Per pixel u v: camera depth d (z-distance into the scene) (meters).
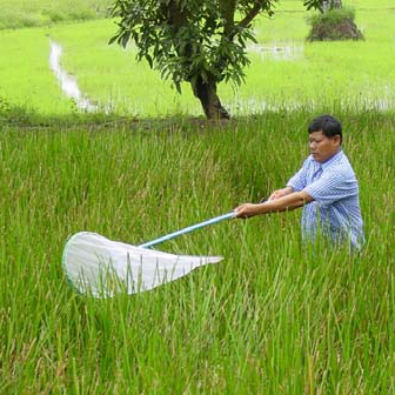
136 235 8.94
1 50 34.88
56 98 21.84
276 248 7.91
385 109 17.45
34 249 7.82
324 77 24.16
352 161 11.61
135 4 15.30
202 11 15.48
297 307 6.45
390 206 8.89
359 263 7.45
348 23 33.88
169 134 14.46
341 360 5.98
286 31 37.56
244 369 5.54
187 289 7.25
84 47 34.72
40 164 11.16
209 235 8.58
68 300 6.96
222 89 22.33
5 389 5.77
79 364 6.23
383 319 6.70
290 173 11.72
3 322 6.55
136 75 26.03
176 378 5.56
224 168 12.02
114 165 11.38
